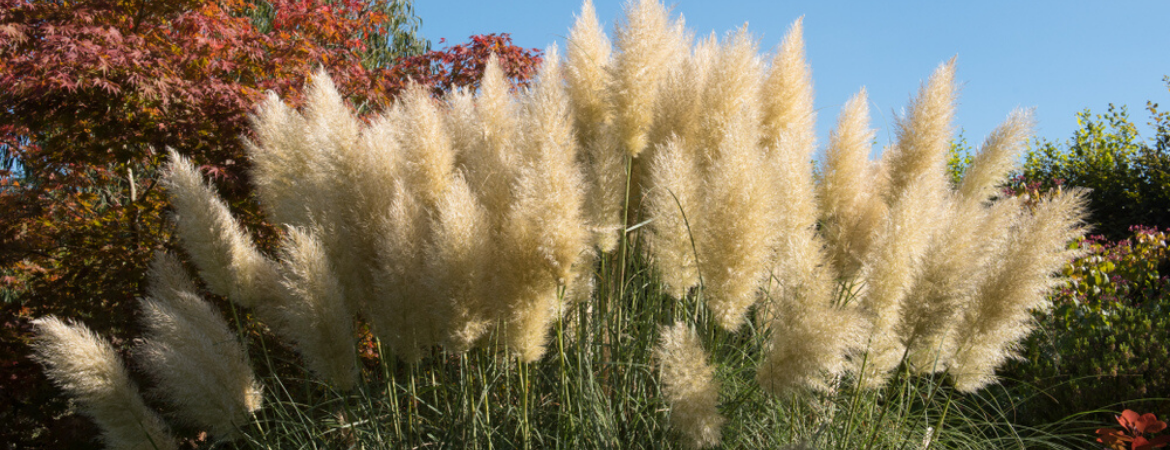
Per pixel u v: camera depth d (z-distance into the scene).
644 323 3.55
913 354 2.87
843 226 3.52
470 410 3.20
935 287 2.55
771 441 3.05
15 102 6.02
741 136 2.69
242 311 5.23
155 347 3.00
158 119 6.15
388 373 3.21
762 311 3.40
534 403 3.25
